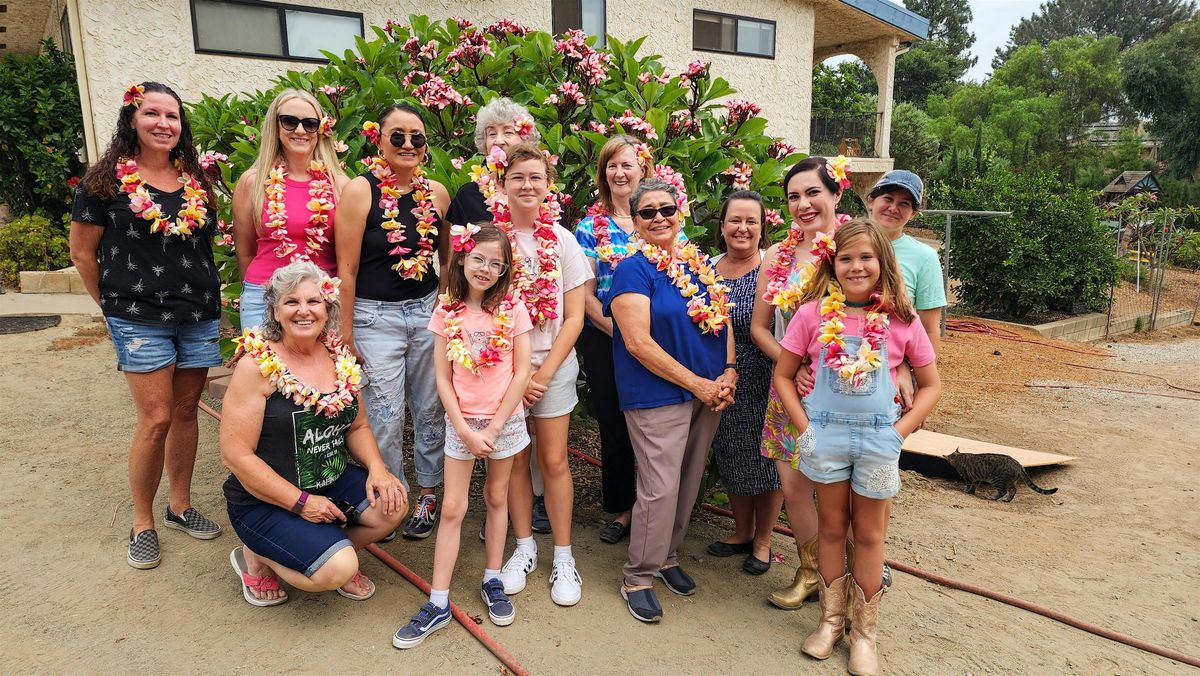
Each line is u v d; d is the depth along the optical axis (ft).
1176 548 13.42
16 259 32.50
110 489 13.37
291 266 9.10
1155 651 9.91
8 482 13.55
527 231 10.21
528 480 10.77
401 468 11.78
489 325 9.54
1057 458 17.81
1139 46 116.06
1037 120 135.33
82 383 19.74
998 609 10.98
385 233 10.68
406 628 9.28
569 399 10.26
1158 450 19.97
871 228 8.63
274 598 9.95
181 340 10.85
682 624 10.09
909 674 9.27
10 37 44.96
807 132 45.42
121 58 24.49
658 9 37.70
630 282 9.76
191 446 11.61
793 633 10.01
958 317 42.80
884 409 8.70
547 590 10.71
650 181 9.97
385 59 15.49
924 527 14.16
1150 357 34.58
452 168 12.66
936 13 187.32
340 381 9.51
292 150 10.59
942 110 146.10
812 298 9.12
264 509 9.29
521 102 14.76
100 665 8.64
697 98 15.25
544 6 33.73
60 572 10.57
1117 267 42.70
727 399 10.08
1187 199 102.73
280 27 27.40
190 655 8.89
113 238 9.91
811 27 44.21
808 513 10.36
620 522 12.48
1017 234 40.57
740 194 10.72
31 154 33.06
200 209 10.28
